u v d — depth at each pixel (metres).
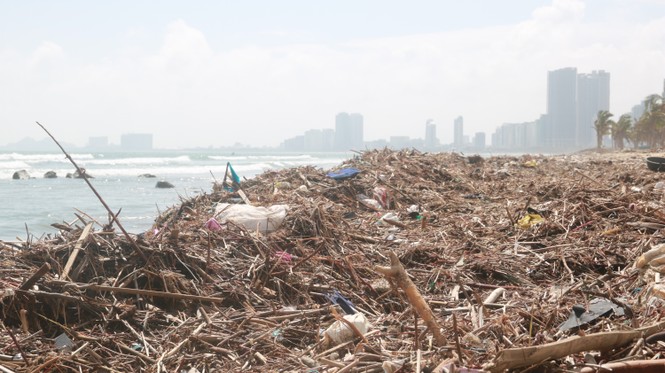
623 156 45.59
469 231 9.90
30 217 20.34
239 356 5.53
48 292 6.17
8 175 48.50
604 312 5.58
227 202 11.99
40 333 5.81
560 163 24.31
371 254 8.73
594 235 9.24
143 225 16.61
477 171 18.23
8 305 5.95
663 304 5.67
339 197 13.01
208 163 77.62
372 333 5.66
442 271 7.75
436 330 4.89
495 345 5.04
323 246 8.59
